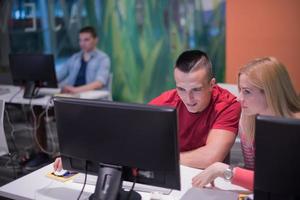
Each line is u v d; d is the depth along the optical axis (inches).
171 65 180.1
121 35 190.2
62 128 54.7
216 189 58.6
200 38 170.1
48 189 61.2
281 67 57.4
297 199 42.0
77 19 198.8
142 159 49.6
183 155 70.2
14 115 186.2
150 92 189.0
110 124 49.9
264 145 41.2
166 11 175.6
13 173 127.3
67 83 172.7
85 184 59.3
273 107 56.7
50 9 203.8
